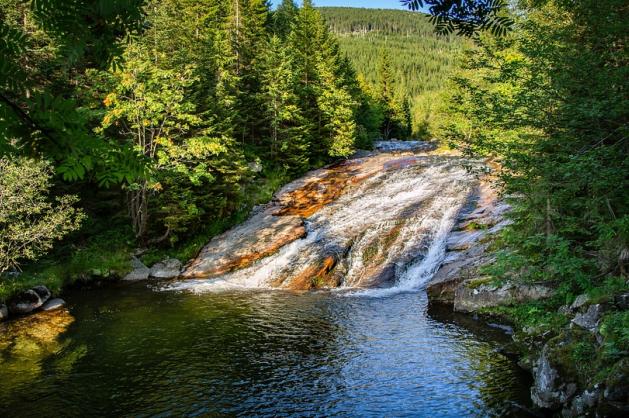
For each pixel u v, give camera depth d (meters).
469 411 8.67
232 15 38.38
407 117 89.94
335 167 36.31
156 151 24.50
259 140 35.88
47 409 9.17
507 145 10.23
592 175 8.12
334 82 42.84
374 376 10.34
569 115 9.19
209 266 22.31
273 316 14.97
